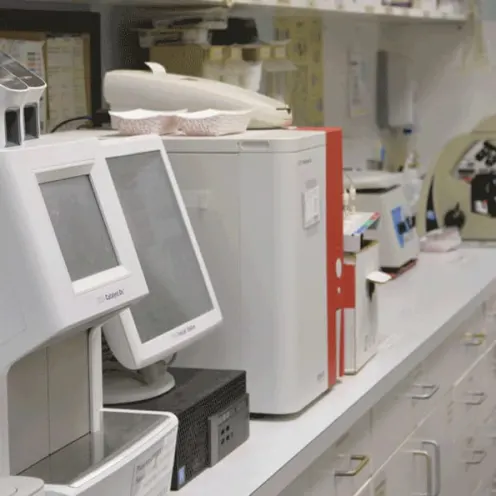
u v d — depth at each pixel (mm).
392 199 3482
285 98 3654
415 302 3059
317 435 1926
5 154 1214
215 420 1777
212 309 1840
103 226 1361
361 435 2250
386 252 3408
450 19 4062
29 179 1227
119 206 1397
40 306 1213
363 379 2291
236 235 1963
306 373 2047
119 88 2242
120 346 1604
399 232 3471
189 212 1981
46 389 1377
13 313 1230
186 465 1697
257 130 2148
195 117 1989
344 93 4137
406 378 2562
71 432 1432
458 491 3117
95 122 2574
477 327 3277
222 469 1764
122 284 1343
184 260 1812
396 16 3574
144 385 1764
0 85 1239
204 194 1968
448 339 2938
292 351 1986
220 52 2787
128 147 1716
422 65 4379
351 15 3412
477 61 4309
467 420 3215
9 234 1216
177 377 1876
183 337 1730
